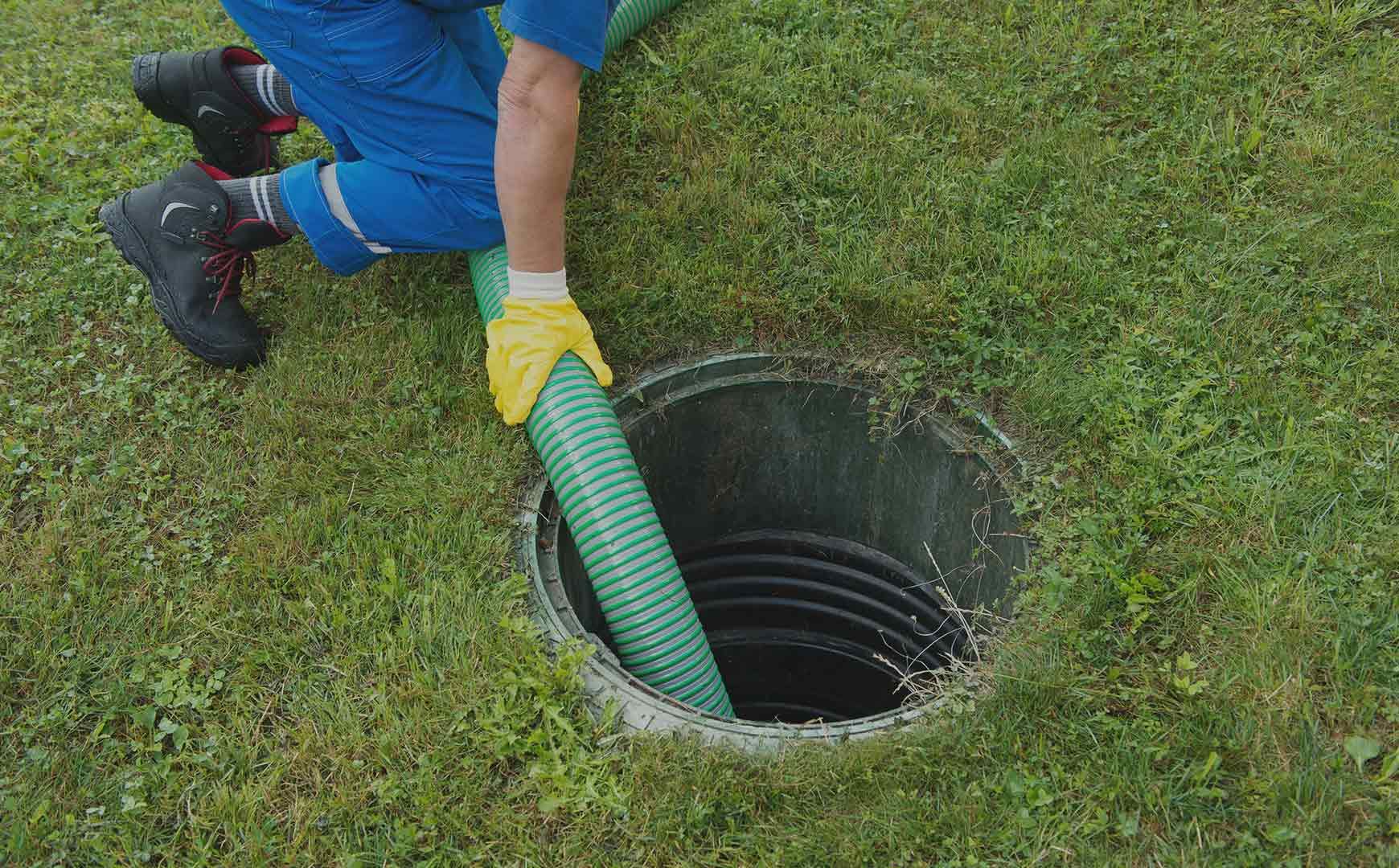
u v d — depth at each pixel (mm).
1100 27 4133
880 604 3705
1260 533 2643
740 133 3885
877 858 2160
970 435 3084
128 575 2715
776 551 3795
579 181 3750
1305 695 2318
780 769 2293
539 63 2373
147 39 4508
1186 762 2246
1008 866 2121
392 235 3148
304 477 2910
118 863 2203
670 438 3367
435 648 2525
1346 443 2814
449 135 2975
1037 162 3652
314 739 2379
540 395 2840
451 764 2322
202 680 2514
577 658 2439
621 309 3365
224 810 2262
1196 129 3738
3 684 2488
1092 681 2393
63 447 3021
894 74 4055
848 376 3295
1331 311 3119
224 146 3650
